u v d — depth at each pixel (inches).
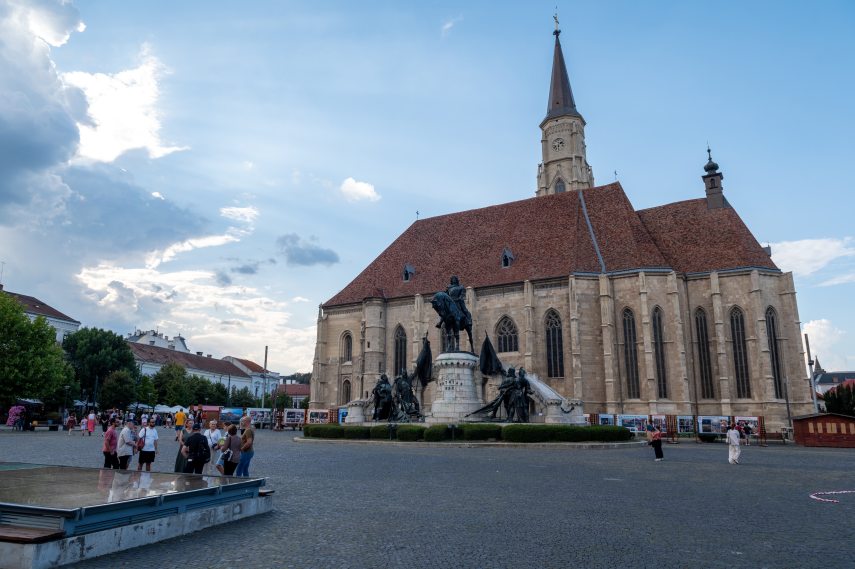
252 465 964.0
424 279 3041.3
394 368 2962.6
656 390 2380.7
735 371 2447.1
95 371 3727.9
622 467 967.6
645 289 2455.7
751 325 2434.8
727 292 2509.8
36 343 2684.5
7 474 552.1
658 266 2490.2
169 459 1096.2
